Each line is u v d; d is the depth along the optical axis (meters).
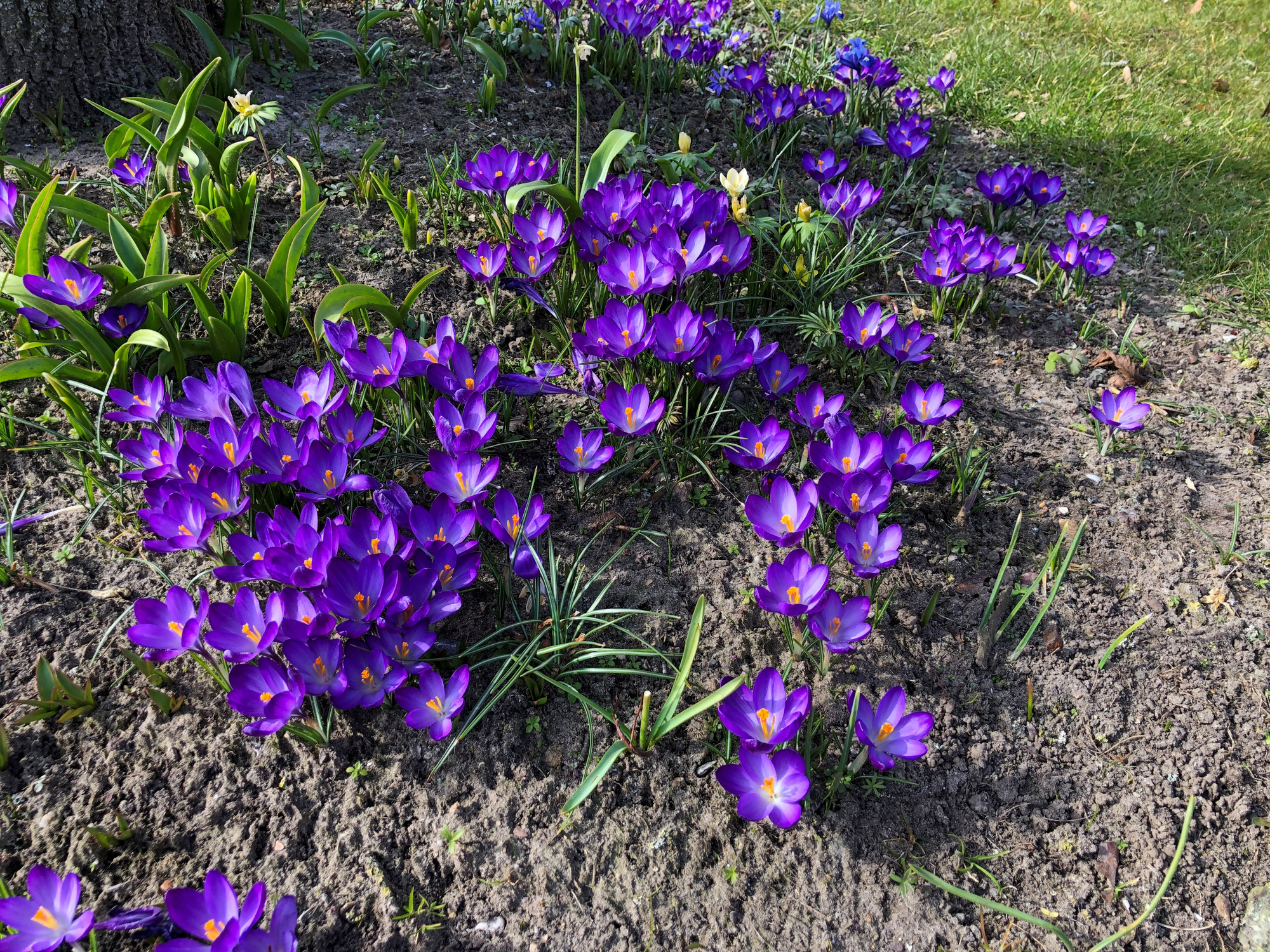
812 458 0.83
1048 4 2.02
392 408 0.94
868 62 1.41
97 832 0.68
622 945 0.68
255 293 1.01
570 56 1.42
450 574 0.76
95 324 0.92
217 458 0.78
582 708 0.77
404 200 1.14
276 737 0.74
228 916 0.61
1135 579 0.89
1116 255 1.26
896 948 0.69
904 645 0.83
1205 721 0.80
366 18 1.33
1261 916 0.71
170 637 0.71
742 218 1.05
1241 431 1.02
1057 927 0.68
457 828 0.71
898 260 1.20
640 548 0.87
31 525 0.84
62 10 1.10
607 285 0.97
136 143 1.14
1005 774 0.77
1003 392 1.05
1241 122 1.57
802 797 0.66
